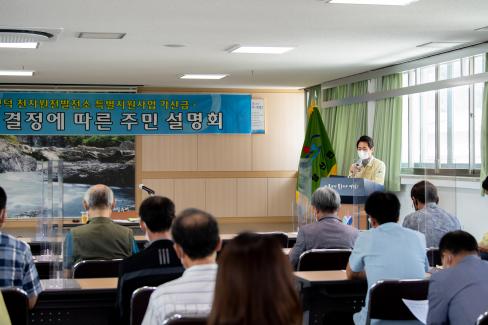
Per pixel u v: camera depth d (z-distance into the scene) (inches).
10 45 307.1
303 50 329.1
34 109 484.1
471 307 118.3
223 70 407.8
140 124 500.1
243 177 531.5
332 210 197.3
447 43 310.7
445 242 128.2
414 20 256.2
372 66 391.2
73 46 311.9
